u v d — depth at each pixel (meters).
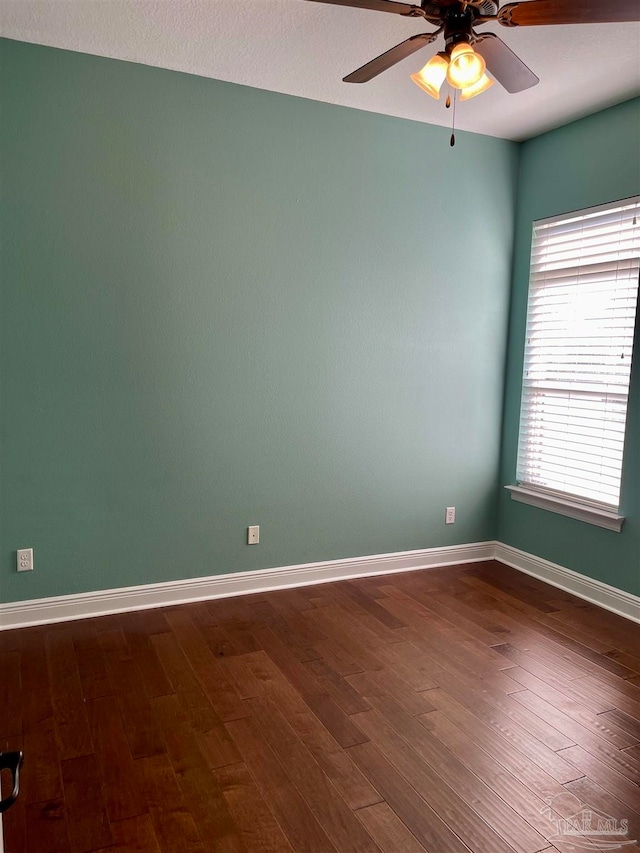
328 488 3.67
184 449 3.27
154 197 3.06
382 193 3.61
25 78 2.77
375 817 1.85
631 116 3.24
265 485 3.50
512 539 4.11
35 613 3.05
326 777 2.02
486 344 4.06
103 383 3.06
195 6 2.44
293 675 2.65
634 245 3.27
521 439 4.05
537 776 2.05
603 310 3.45
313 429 3.58
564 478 3.73
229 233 3.25
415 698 2.49
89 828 1.78
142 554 3.24
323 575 3.73
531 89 3.14
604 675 2.71
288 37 2.68
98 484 3.10
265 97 3.25
